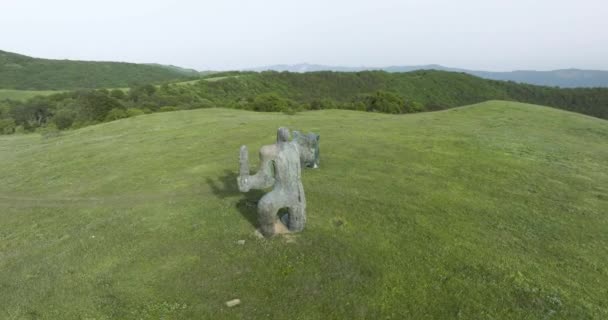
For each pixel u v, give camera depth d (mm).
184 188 13586
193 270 7875
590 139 20609
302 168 14500
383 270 7703
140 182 14883
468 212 10703
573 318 6379
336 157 16359
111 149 21828
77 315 6711
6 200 14375
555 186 12930
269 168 8758
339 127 24203
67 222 11492
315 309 6559
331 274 7555
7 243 10336
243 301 6816
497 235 9359
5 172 19172
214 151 19219
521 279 7461
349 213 10492
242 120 28953
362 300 6770
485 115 28016
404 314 6426
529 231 9602
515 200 11672
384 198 11641
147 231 9961
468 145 18375
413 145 18391
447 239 9070
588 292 7105
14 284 7957
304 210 9219
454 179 13531
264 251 8477
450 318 6344
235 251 8555
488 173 14227
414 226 9750
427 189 12492
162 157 18703
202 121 29438
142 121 31281
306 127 24531
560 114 27484
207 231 9672
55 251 9383
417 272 7648
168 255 8578
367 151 17312
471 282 7336
